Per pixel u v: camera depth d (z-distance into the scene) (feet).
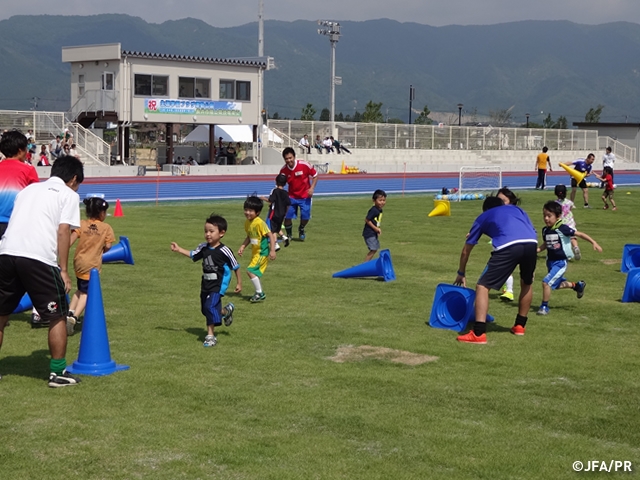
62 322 23.15
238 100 164.45
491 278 29.01
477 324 28.99
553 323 32.63
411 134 194.39
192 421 20.40
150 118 151.33
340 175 153.79
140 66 150.00
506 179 152.25
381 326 31.42
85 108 153.48
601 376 24.88
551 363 26.32
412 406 21.74
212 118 160.04
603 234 64.64
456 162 199.00
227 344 28.27
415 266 47.06
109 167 136.98
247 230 35.70
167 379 23.94
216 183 121.80
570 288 38.22
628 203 96.48
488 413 21.27
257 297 35.76
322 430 19.88
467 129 203.92
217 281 28.07
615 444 19.27
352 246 55.26
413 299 36.96
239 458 18.06
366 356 26.99
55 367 23.16
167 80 153.99
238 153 175.73
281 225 52.60
